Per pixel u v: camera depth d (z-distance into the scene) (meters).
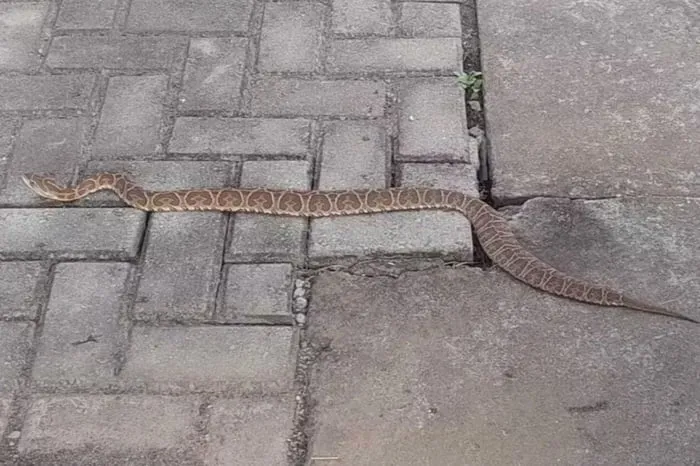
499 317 2.07
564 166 2.26
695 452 1.93
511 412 1.97
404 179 2.25
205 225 2.19
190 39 2.48
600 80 2.39
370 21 2.50
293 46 2.46
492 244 2.14
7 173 2.27
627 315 2.07
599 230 2.18
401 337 2.06
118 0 2.56
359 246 2.16
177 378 2.02
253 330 2.07
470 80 2.41
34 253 2.16
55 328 2.07
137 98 2.38
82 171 2.28
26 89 2.40
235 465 1.94
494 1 2.54
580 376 2.01
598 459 1.93
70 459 1.95
